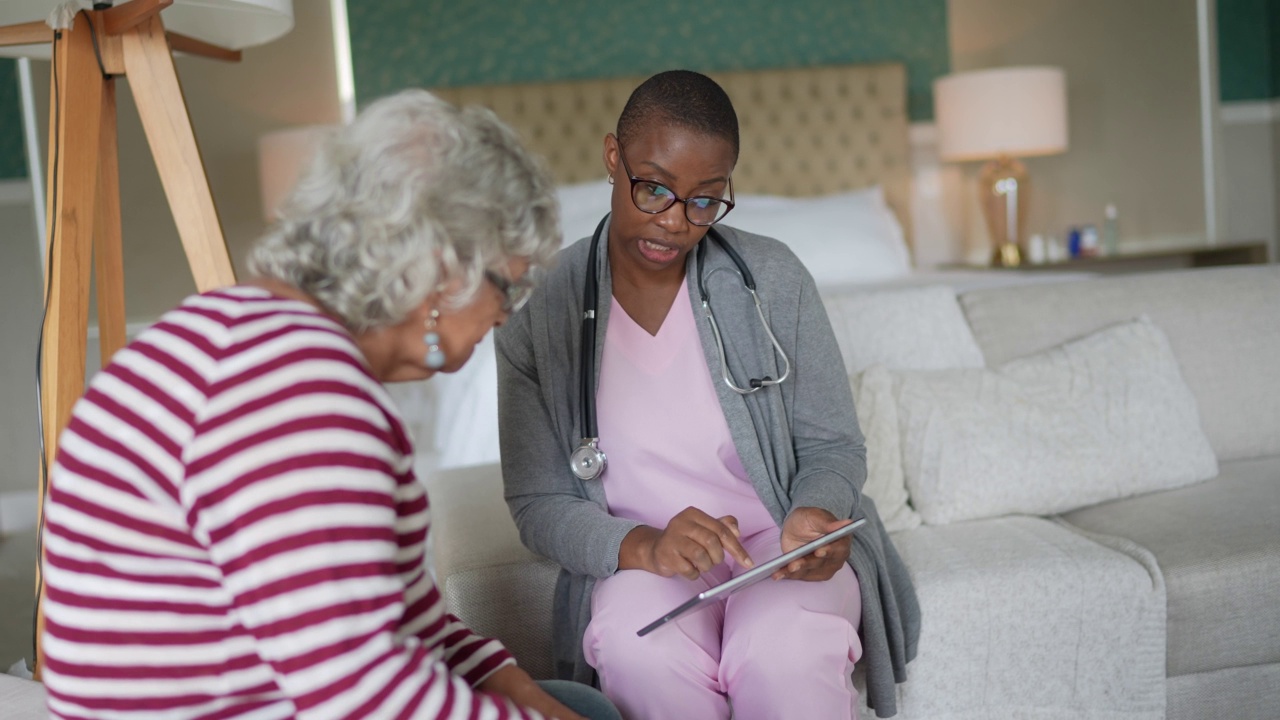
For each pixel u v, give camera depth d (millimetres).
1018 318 2254
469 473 2193
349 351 783
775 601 1237
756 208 4570
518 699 983
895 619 1421
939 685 1527
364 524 743
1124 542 1670
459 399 3088
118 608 750
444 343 903
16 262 4051
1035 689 1558
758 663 1204
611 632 1240
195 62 4305
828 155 5047
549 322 1434
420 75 4672
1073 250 5156
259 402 735
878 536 1478
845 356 2119
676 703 1217
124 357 772
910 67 5172
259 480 721
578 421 1413
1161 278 2352
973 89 4680
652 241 1334
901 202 5113
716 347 1400
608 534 1300
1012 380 2025
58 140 1510
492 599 1552
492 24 4742
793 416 1472
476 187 845
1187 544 1684
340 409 750
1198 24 5402
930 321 2191
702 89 1304
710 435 1410
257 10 1695
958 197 5250
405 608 868
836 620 1227
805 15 5039
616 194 1364
